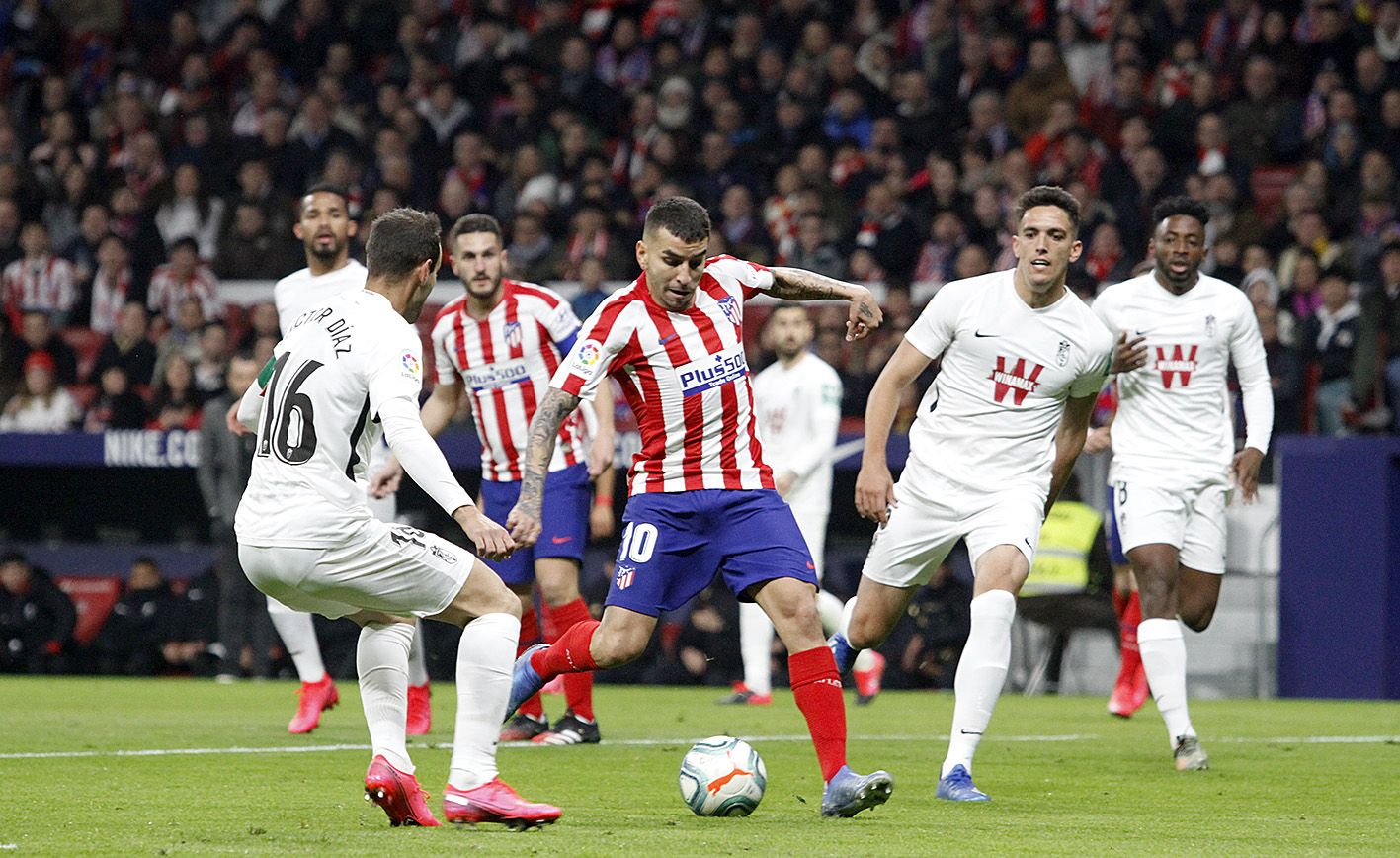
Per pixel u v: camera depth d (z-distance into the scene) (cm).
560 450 2938
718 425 2012
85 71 7725
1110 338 2275
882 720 3631
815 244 5950
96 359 5984
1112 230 5706
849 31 7088
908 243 5941
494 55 7319
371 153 6894
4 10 7769
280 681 5019
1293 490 4781
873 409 2298
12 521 5700
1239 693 4906
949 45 6756
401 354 1794
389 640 1847
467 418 5431
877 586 2392
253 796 2091
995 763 2658
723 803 1909
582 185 6550
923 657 4950
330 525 1772
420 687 3008
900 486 2366
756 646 4172
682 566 2048
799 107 6638
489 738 1803
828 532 5359
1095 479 4925
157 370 5856
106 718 3459
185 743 2820
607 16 7569
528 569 3023
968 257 5662
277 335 5681
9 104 7506
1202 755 2578
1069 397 2322
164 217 6762
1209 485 2888
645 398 2016
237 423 2308
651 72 7162
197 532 5659
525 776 2381
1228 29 6719
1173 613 2720
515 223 6291
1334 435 5038
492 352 2952
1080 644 4975
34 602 5356
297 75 7519
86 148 7119
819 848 1617
